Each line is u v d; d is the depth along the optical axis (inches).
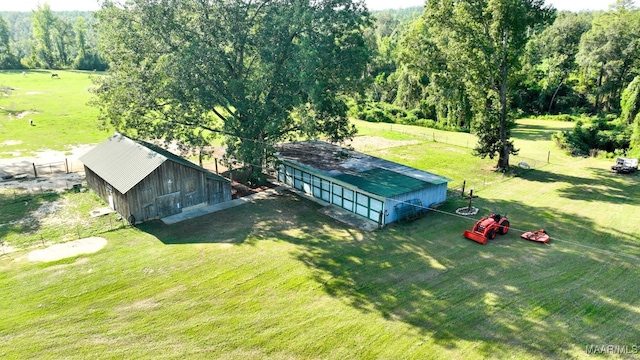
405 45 1642.5
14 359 610.9
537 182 1488.7
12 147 1812.3
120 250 948.6
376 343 653.3
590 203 1263.5
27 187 1341.0
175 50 1262.3
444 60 1594.5
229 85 1269.7
